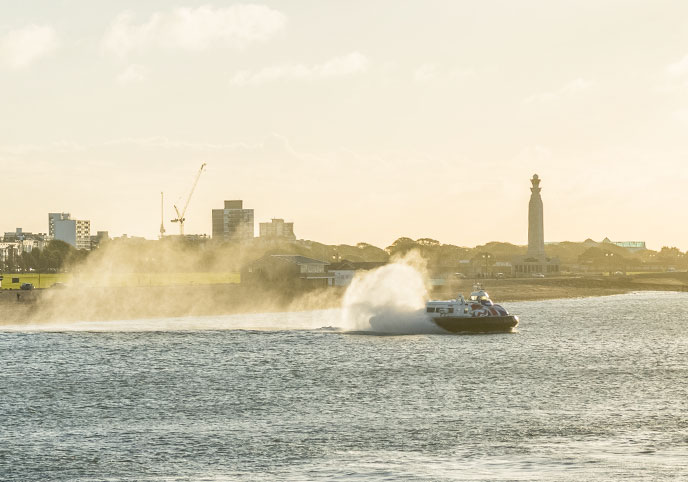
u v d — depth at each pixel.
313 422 134.62
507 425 131.62
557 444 118.75
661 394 159.88
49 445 119.69
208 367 196.25
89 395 159.38
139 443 120.88
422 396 157.75
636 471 103.75
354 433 126.75
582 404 149.25
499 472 104.31
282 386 169.38
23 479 103.88
